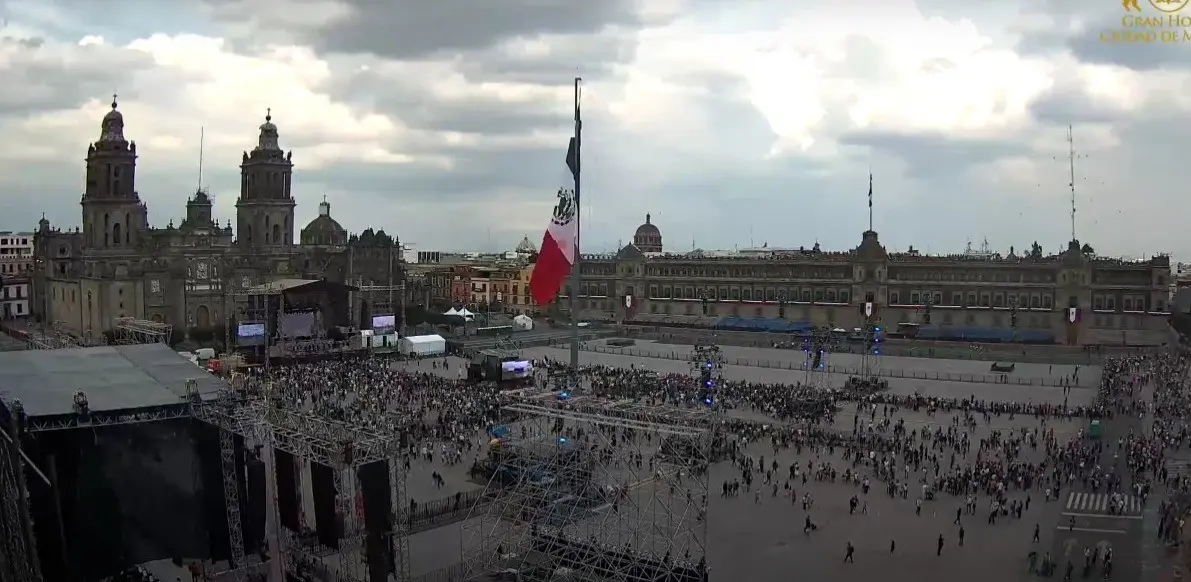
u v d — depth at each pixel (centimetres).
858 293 18600
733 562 5791
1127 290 16750
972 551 5984
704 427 5469
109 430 5619
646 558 5562
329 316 15775
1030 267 17350
